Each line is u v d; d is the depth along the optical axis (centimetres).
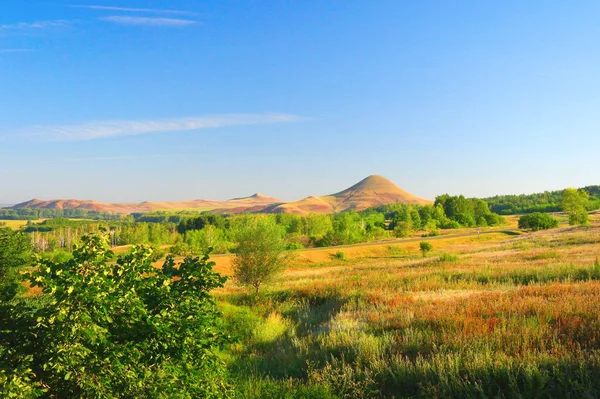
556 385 680
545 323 995
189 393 538
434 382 780
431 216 15138
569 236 5641
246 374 973
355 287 2306
